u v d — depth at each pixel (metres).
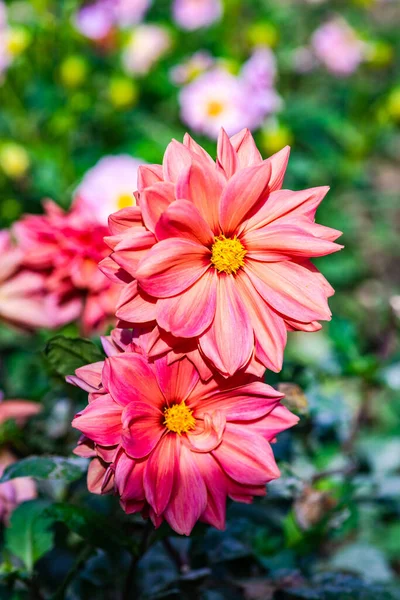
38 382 0.90
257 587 0.65
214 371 0.51
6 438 0.68
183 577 0.62
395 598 0.68
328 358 0.85
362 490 0.81
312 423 0.77
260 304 0.52
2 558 0.69
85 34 1.50
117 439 0.50
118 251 0.49
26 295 0.69
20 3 1.62
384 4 2.41
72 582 0.69
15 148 1.26
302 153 1.62
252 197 0.51
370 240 1.60
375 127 1.59
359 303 1.44
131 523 0.64
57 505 0.57
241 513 0.72
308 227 0.51
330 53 1.68
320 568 0.80
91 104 1.45
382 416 1.06
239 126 1.31
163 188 0.49
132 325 0.51
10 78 1.46
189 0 1.65
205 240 0.51
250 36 1.62
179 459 0.52
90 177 0.86
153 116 1.57
